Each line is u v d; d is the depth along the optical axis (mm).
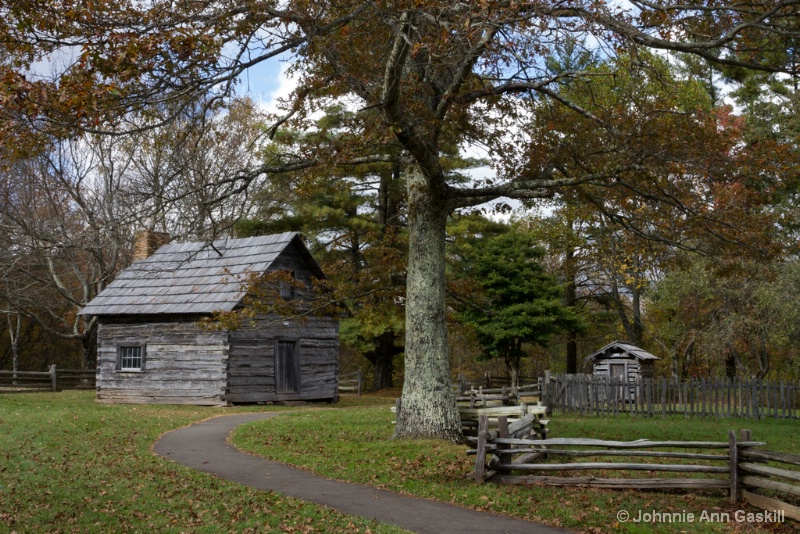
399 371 58781
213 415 23969
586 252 42125
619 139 14453
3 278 36031
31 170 34031
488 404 21844
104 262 40000
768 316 29797
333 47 13422
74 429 17844
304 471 13078
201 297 28234
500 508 10266
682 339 36656
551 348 57531
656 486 11141
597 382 24875
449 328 22000
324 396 31984
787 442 17734
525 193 15461
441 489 11297
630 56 12656
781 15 12789
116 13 12344
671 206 15773
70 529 9031
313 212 35406
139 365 29406
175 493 11078
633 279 36250
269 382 29172
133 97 12078
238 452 15375
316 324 31859
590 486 11500
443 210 15844
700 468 10883
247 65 12609
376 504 10516
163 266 31219
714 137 14195
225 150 37188
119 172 34312
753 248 15203
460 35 12055
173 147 15352
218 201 14531
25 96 10086
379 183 38188
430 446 14430
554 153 15961
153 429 18906
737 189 14477
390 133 14719
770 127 32344
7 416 20328
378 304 20188
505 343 38062
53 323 50219
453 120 16312
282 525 9273
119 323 29906
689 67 33219
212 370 27766
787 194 30203
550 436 17781
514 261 37688
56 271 43875
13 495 10773
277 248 29188
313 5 12859
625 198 15250
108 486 11516
